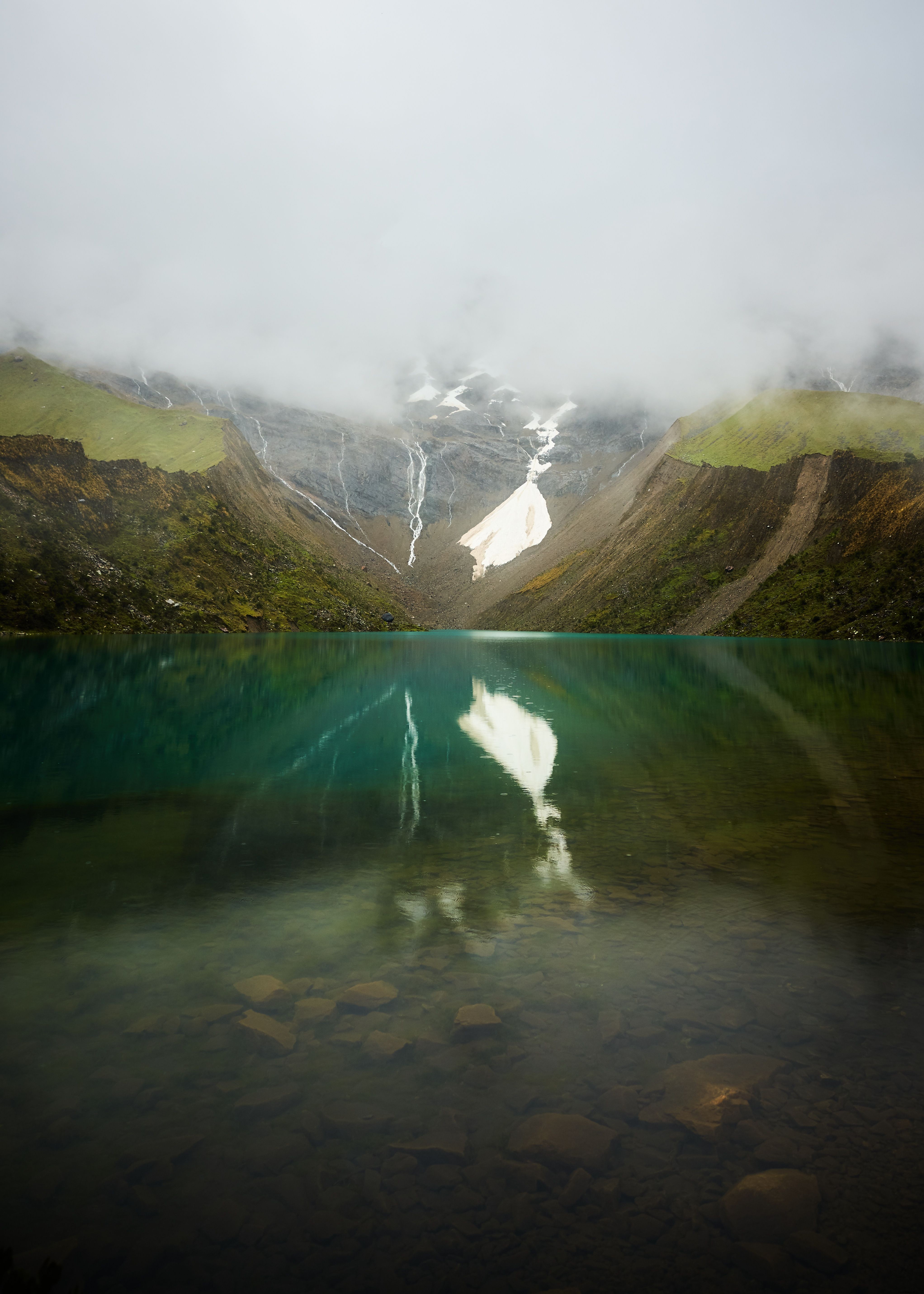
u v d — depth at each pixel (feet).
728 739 78.48
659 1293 11.56
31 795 51.90
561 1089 17.24
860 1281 11.80
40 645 251.19
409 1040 19.38
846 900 30.14
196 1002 21.75
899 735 80.84
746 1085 17.16
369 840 40.34
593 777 58.23
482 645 348.18
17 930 27.50
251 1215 13.44
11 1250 12.46
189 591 448.24
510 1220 13.35
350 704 108.99
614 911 29.12
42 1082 17.57
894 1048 18.86
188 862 36.32
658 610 574.56
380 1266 12.25
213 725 86.38
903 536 475.31
